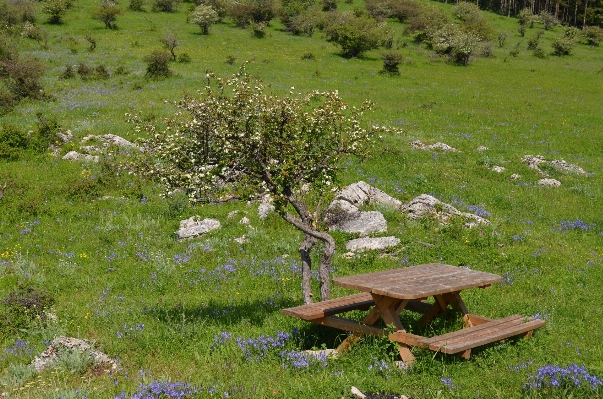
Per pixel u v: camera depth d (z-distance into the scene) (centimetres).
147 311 1081
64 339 905
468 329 849
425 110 3769
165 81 4119
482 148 2834
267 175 954
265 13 7212
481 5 12025
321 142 1030
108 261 1448
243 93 938
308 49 6056
